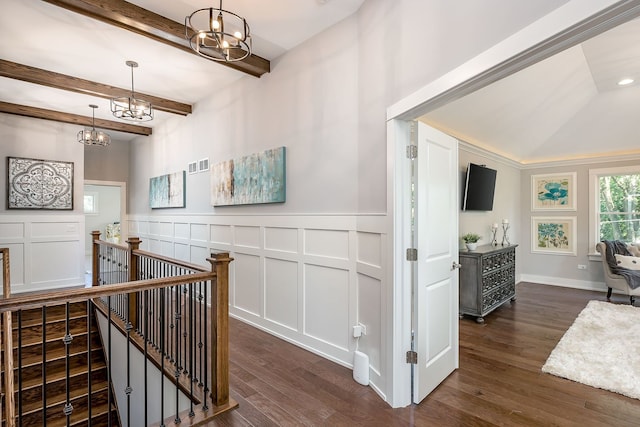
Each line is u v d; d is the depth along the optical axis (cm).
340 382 259
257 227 391
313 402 232
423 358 238
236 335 361
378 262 248
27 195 530
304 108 333
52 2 255
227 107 447
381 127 247
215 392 226
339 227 292
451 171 282
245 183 406
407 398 231
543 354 315
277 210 365
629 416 218
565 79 418
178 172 551
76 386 403
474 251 425
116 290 188
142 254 345
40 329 427
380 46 248
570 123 544
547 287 607
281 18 294
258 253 388
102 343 437
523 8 144
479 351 322
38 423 371
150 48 347
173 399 270
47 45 341
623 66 396
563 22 128
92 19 295
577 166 605
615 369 279
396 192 230
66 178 565
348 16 288
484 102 416
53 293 172
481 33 165
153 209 641
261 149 390
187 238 533
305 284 327
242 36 254
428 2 201
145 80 429
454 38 182
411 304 235
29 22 300
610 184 581
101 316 443
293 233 342
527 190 659
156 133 629
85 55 362
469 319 423
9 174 514
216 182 461
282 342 342
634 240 558
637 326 386
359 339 271
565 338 350
